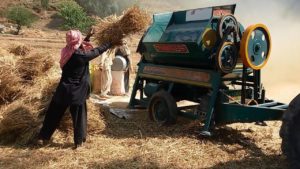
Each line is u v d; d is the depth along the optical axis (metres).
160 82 8.28
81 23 42.66
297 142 4.51
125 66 10.48
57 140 6.53
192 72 7.30
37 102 6.87
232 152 6.16
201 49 6.93
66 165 5.52
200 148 6.29
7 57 7.34
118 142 6.52
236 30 6.86
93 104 7.46
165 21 8.01
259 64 6.89
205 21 7.14
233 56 6.89
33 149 6.13
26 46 8.18
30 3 49.53
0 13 46.19
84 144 6.35
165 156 5.90
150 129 7.32
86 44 6.40
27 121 6.47
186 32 7.31
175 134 6.98
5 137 6.46
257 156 6.00
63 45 24.80
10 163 5.54
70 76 6.03
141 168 5.47
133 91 8.84
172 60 7.79
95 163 5.60
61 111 6.12
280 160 5.83
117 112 8.39
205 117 6.98
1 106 6.92
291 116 4.60
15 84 7.05
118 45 7.91
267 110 6.23
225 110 6.82
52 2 50.56
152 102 7.82
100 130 7.03
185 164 5.65
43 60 7.58
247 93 7.34
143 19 7.80
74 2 49.12
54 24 45.56
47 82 7.35
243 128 7.47
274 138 6.91
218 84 6.83
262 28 6.78
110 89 10.53
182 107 7.80
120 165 5.55
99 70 10.09
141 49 8.41
